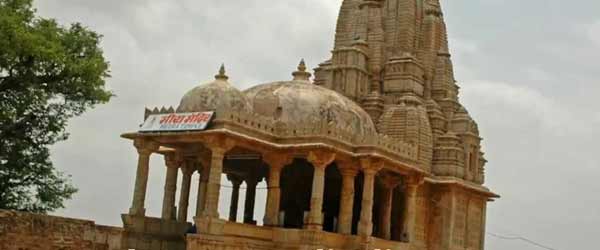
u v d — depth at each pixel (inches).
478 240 2212.1
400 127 2005.4
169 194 1678.2
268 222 1583.4
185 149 1675.7
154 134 1521.9
